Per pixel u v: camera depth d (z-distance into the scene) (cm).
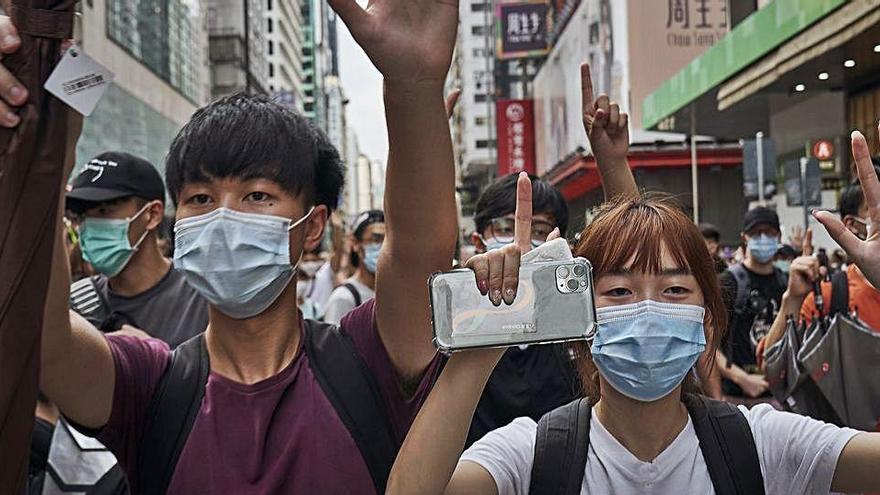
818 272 315
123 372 168
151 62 2512
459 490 161
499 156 4053
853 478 162
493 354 144
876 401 287
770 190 789
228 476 162
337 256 837
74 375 158
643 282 172
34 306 120
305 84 12106
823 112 1180
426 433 141
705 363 185
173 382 171
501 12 4147
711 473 169
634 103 2097
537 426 177
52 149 120
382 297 167
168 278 329
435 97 146
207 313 319
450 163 152
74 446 187
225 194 173
